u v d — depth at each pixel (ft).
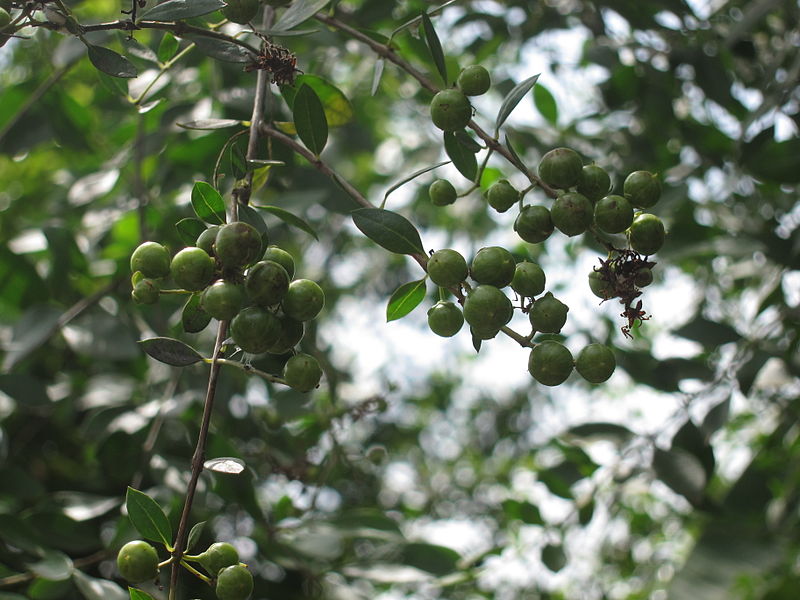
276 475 9.84
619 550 16.02
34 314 9.29
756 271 11.02
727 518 8.98
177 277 4.17
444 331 4.80
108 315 9.56
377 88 5.98
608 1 10.75
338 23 6.15
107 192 10.75
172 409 9.01
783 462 10.95
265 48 5.48
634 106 11.89
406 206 15.12
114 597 7.11
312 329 9.34
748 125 9.02
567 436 9.06
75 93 13.61
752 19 8.89
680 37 10.98
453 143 5.30
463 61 12.97
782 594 11.42
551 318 4.55
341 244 15.10
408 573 8.53
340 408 10.05
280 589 10.41
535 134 11.97
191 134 9.95
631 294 4.69
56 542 7.93
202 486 8.33
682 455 8.68
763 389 10.27
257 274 4.16
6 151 10.25
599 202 4.64
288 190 9.43
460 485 17.49
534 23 12.00
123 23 4.94
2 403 10.28
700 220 12.15
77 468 11.56
